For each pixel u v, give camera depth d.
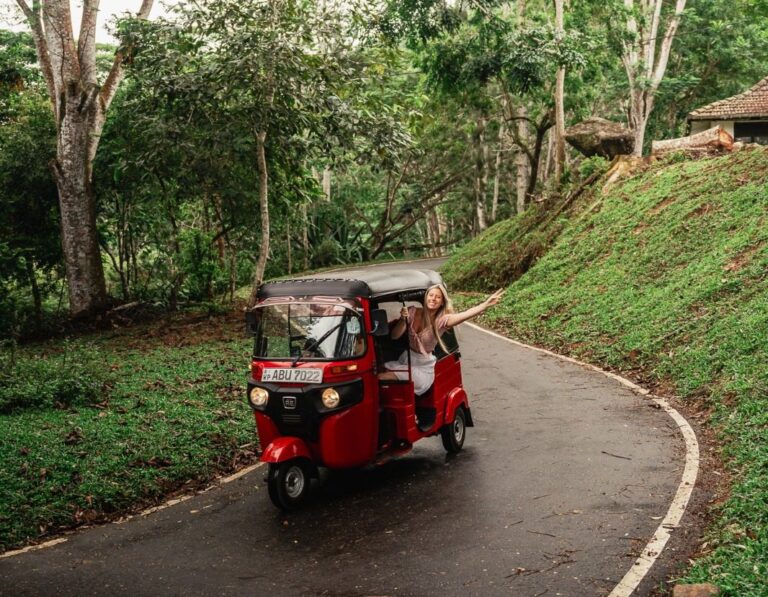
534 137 47.53
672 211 19.06
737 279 13.22
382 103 21.34
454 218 59.03
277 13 18.64
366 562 6.04
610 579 5.45
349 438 7.64
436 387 8.65
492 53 28.23
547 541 6.18
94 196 23.72
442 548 6.21
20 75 24.05
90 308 22.19
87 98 21.38
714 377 10.42
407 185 52.91
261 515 7.38
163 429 9.98
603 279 18.20
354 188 51.50
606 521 6.50
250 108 18.86
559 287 19.78
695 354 11.41
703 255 15.85
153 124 20.05
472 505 7.18
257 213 24.23
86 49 21.33
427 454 9.13
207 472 8.79
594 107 46.47
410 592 5.44
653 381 11.63
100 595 5.69
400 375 8.26
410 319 8.60
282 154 21.84
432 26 25.95
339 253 49.00
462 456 8.91
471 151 48.09
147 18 20.94
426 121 23.70
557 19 26.78
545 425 9.91
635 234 19.58
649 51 35.94
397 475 8.38
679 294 14.35
